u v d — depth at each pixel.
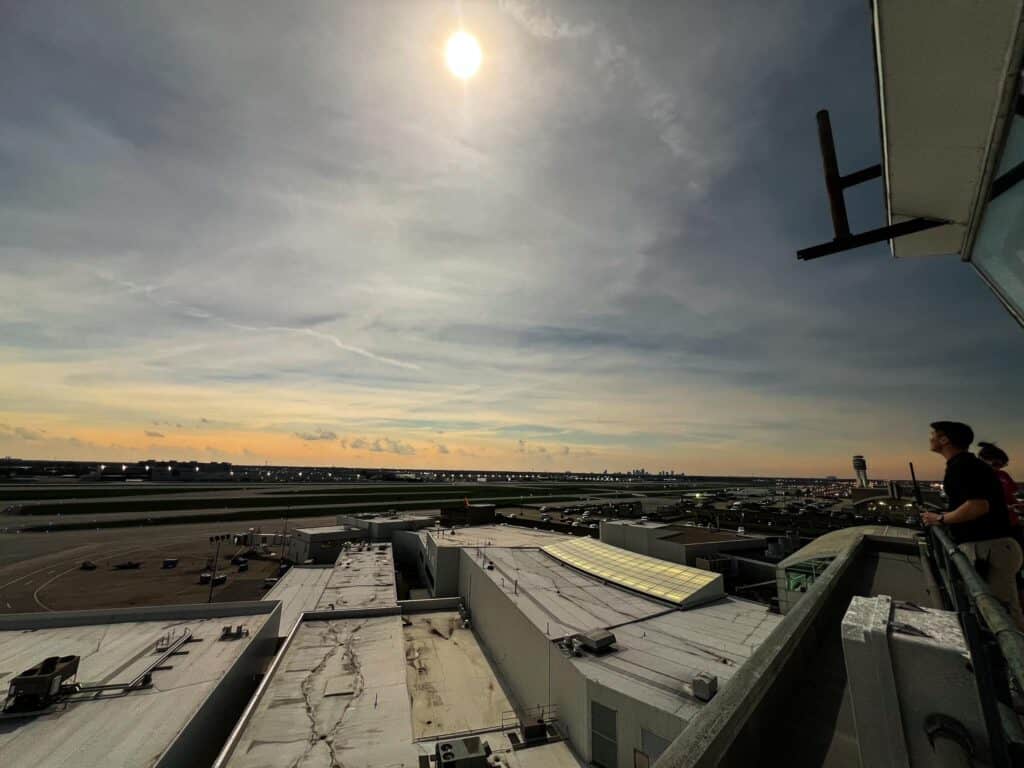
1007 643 1.38
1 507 125.81
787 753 2.95
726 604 32.12
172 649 27.58
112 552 76.50
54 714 20.41
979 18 3.23
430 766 21.36
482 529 76.69
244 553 79.56
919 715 2.14
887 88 4.01
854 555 9.29
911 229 5.23
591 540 51.50
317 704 23.53
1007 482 5.70
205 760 21.50
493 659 35.06
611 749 20.36
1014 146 3.79
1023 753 1.79
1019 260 4.27
